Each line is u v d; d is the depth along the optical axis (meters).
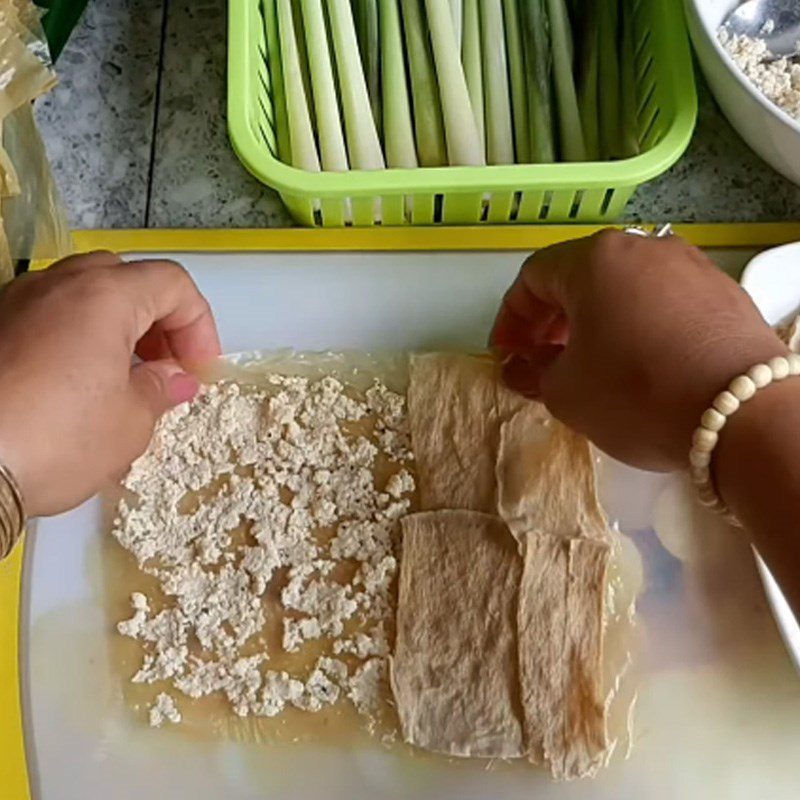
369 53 0.61
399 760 0.48
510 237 0.57
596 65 0.60
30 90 0.50
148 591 0.51
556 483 0.50
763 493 0.35
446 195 0.55
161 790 0.48
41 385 0.40
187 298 0.49
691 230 0.57
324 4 0.60
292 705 0.49
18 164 0.53
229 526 0.51
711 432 0.37
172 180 0.59
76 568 0.51
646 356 0.40
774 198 0.58
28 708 0.50
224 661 0.49
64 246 0.56
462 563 0.49
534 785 0.48
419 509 0.51
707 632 0.50
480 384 0.52
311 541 0.51
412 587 0.49
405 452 0.52
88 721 0.49
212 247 0.57
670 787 0.48
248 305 0.56
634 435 0.41
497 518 0.50
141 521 0.51
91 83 0.61
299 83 0.59
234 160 0.60
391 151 0.59
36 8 0.52
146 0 0.62
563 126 0.59
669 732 0.48
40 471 0.40
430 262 0.57
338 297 0.56
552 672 0.48
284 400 0.53
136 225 0.59
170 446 0.52
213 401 0.53
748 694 0.49
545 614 0.48
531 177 0.51
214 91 0.61
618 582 0.50
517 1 0.61
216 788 0.48
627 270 0.42
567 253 0.45
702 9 0.53
